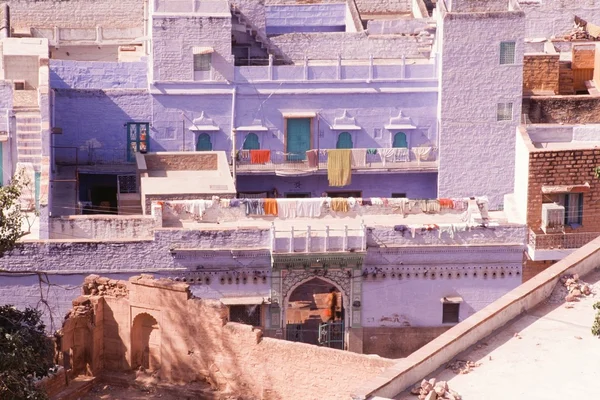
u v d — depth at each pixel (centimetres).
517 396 4275
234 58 10062
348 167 9931
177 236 7869
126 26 11375
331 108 10019
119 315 6875
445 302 8056
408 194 10144
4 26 10869
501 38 9825
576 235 8562
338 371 6241
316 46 10550
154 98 9900
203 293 7925
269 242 7888
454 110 9912
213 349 6606
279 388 6438
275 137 10019
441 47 9875
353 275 7975
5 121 9031
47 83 9181
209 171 9212
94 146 9900
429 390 4259
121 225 8081
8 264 7800
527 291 4778
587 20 11488
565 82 10569
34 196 8969
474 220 8269
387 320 8056
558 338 4609
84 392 6781
